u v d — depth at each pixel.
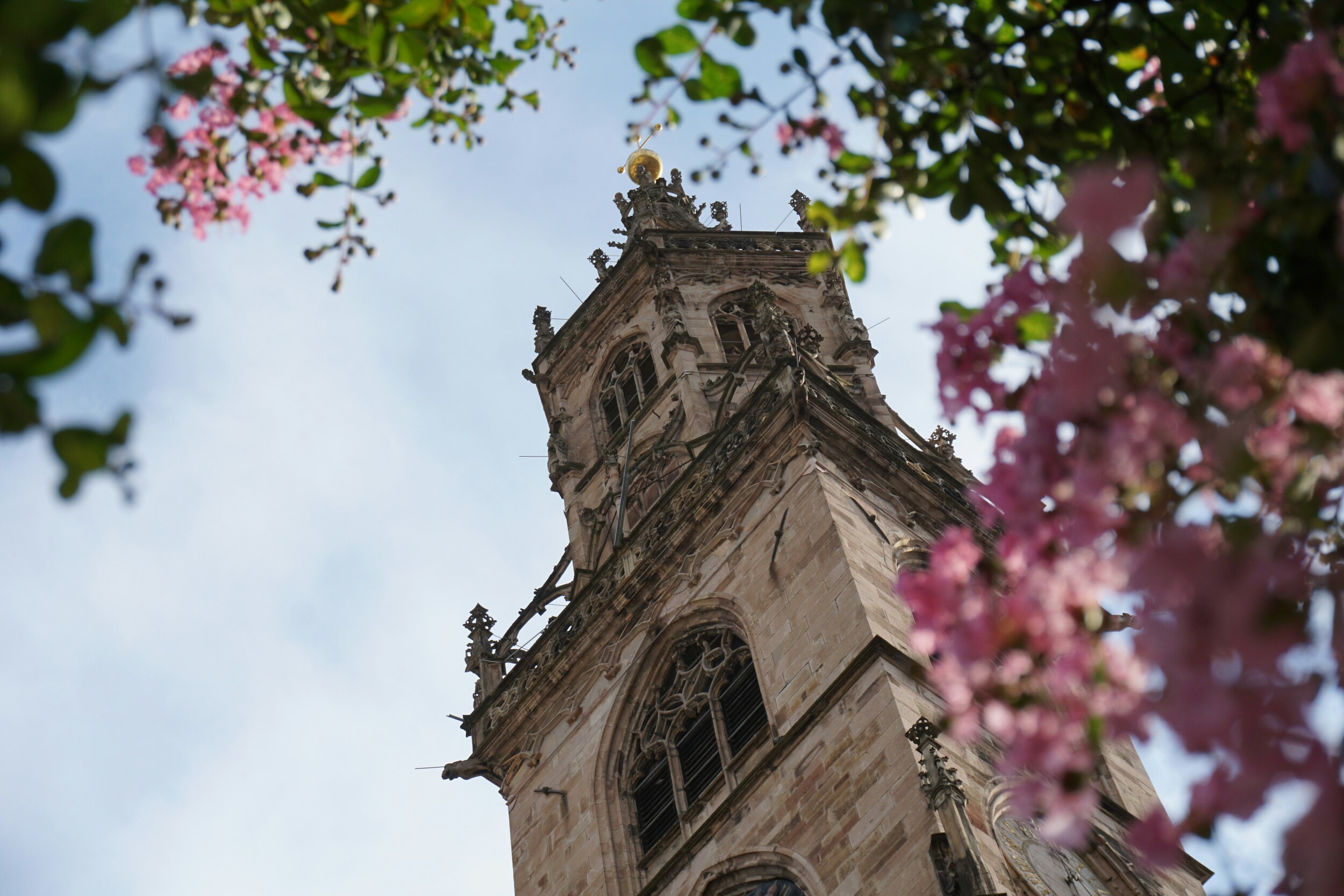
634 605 49.66
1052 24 14.37
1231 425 9.71
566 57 17.02
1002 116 14.10
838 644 41.56
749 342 61.91
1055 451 10.25
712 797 42.78
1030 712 9.20
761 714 43.38
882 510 47.53
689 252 64.75
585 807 46.38
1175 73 13.78
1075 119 13.91
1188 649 8.59
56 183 8.71
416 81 16.47
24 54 8.44
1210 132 13.30
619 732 47.38
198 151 14.93
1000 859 35.62
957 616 9.83
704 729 45.00
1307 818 8.03
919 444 56.16
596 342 65.56
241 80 15.20
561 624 52.09
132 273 9.48
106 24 9.14
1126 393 10.15
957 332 11.47
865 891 35.62
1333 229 10.42
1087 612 9.50
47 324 9.02
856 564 43.25
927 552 46.94
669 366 60.03
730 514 48.62
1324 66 10.00
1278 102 10.12
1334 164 10.28
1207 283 10.52
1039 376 10.92
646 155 73.31
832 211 14.17
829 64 13.89
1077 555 9.63
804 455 47.34
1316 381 9.83
